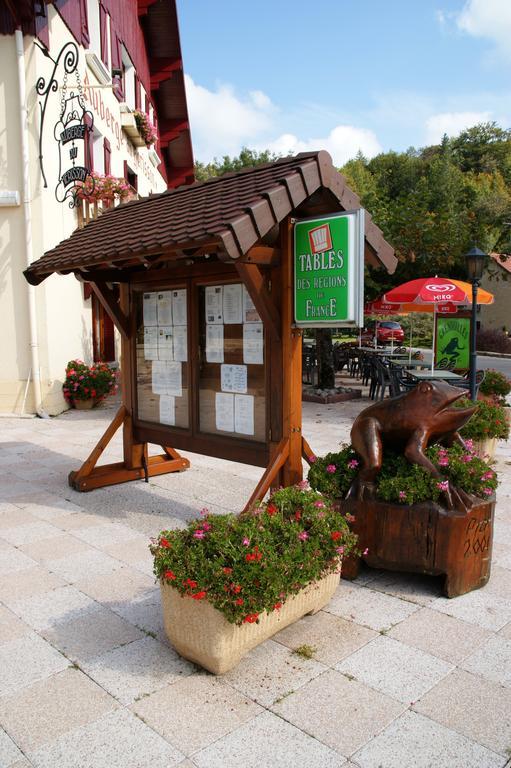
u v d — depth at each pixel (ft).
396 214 48.29
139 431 20.16
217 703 8.66
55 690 8.98
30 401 33.14
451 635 10.62
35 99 31.40
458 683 9.19
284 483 14.25
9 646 10.20
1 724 8.21
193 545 9.71
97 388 35.91
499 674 9.44
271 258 13.23
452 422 12.67
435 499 12.00
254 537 9.62
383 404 13.07
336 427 30.27
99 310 44.65
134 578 12.93
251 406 15.51
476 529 12.00
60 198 34.22
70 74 35.22
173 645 9.82
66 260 16.37
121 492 19.35
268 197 11.66
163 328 18.40
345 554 11.07
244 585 8.82
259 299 13.17
